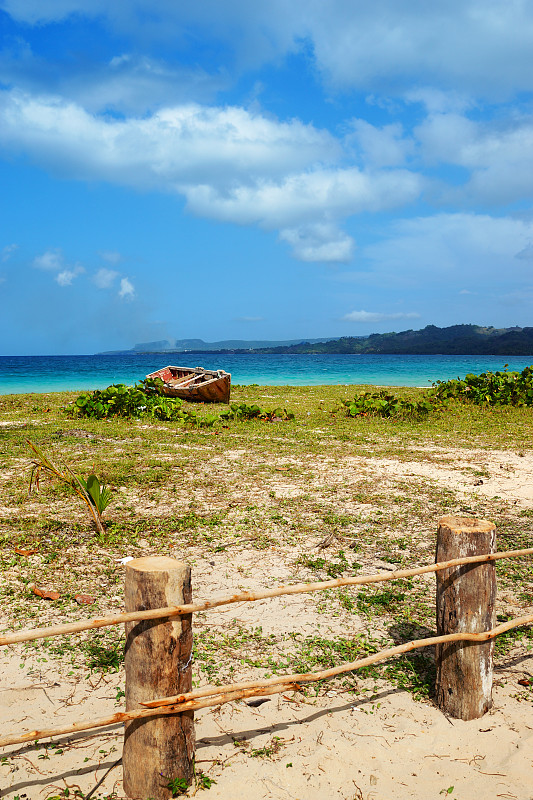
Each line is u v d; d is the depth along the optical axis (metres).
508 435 11.53
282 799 2.59
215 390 16.95
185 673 2.60
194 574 4.88
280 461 8.92
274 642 3.89
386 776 2.73
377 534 5.87
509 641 4.02
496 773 2.75
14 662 3.65
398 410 13.77
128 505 6.65
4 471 8.05
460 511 6.59
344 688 3.45
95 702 3.23
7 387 28.53
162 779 2.58
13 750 2.89
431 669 3.66
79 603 4.34
